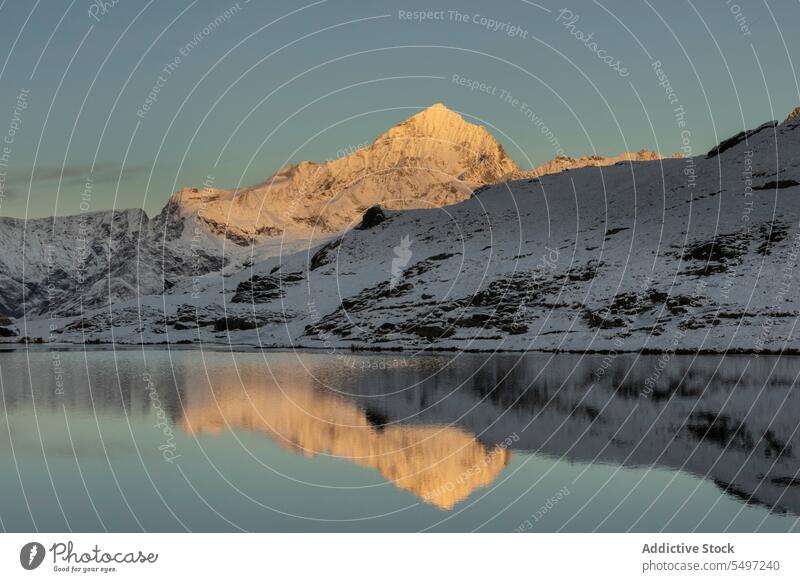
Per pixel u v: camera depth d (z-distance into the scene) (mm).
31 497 30812
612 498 30406
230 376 71250
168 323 150875
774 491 30984
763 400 50562
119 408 51219
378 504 29922
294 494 31297
